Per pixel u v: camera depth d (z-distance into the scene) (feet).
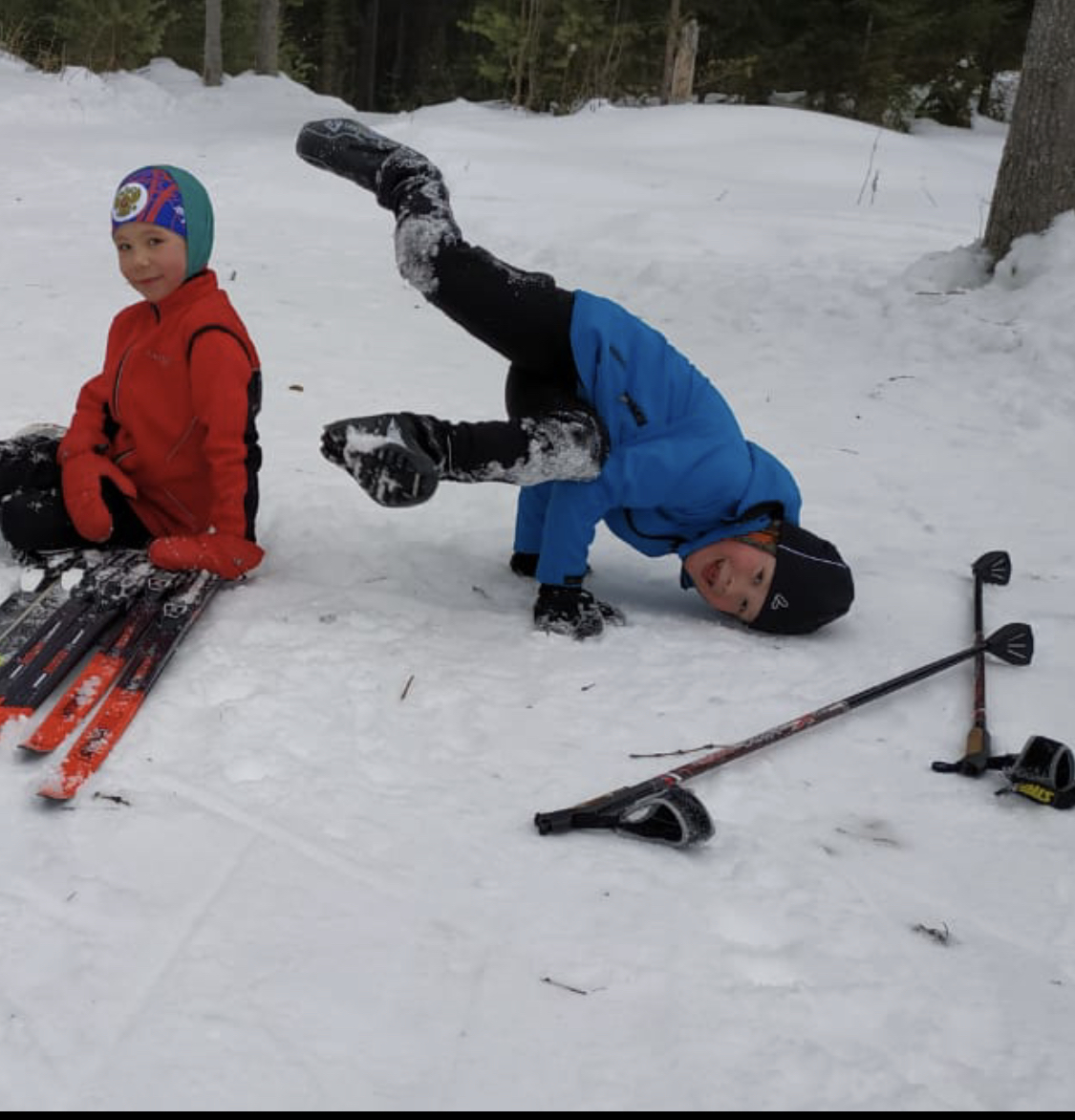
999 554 12.56
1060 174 23.18
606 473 10.44
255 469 10.87
